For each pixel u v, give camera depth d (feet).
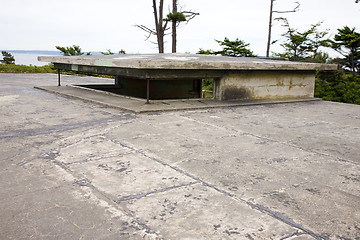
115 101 21.06
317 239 5.97
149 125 15.02
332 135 14.39
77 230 6.07
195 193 7.82
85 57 25.72
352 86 59.16
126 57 24.81
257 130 14.85
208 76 21.85
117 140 12.36
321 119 18.24
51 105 19.99
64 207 6.97
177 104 20.52
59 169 9.23
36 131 13.48
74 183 8.25
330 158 10.98
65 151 10.89
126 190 7.90
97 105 20.29
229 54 78.02
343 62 76.64
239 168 9.70
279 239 5.93
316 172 9.57
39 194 7.57
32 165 9.52
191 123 15.80
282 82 25.85
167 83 28.58
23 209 6.84
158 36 68.80
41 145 11.51
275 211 7.01
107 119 16.06
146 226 6.27
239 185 8.39
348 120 18.17
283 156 11.05
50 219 6.45
